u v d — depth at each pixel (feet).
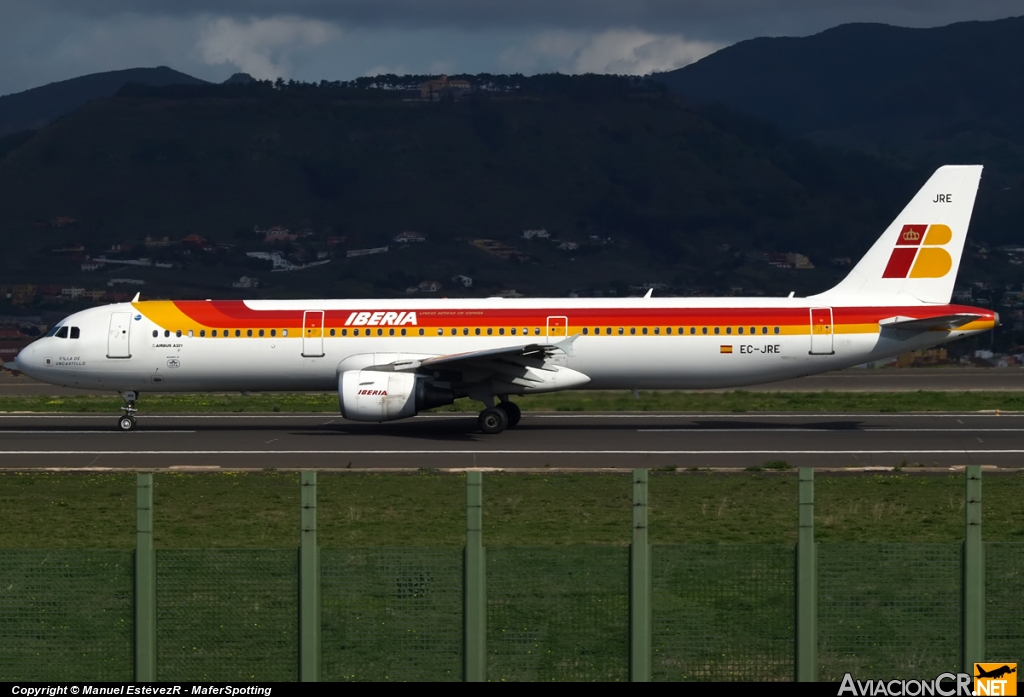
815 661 172.76
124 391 517.14
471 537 172.55
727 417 551.18
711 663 178.70
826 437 469.16
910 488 342.64
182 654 180.24
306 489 173.27
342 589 186.50
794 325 488.02
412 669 177.88
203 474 380.99
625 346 488.85
